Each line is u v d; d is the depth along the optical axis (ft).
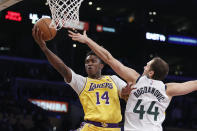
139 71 57.67
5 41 64.59
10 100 50.16
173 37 59.98
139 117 11.91
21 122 47.55
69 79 13.74
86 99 13.92
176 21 70.33
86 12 53.21
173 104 58.95
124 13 64.23
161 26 59.82
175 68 69.51
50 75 62.49
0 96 49.80
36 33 12.43
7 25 44.62
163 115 12.25
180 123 57.06
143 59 57.72
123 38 57.26
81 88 14.02
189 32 62.49
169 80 66.23
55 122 52.85
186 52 61.16
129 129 11.85
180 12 64.69
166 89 12.28
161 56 62.18
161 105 12.15
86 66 14.42
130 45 58.23
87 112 13.82
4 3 14.12
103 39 56.75
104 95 13.96
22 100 50.80
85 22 52.85
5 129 43.24
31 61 63.16
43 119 47.73
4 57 61.98
